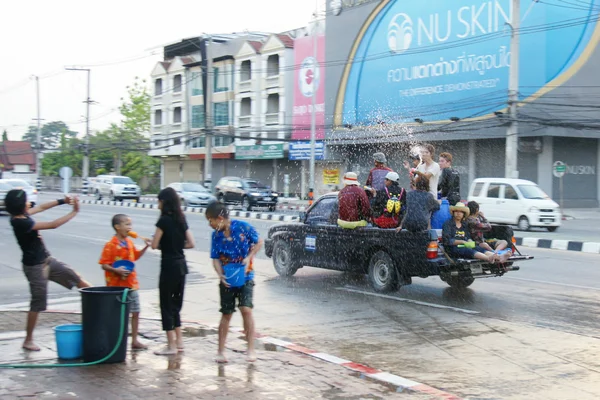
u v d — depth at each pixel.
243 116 52.47
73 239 20.66
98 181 49.19
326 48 44.28
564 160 35.75
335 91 43.69
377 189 11.59
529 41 33.41
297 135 47.00
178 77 60.78
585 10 33.53
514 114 25.97
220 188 38.91
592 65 33.94
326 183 45.34
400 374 6.57
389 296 10.91
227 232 6.76
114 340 6.63
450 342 7.87
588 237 21.52
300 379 6.20
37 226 7.01
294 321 9.11
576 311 9.62
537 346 7.66
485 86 34.72
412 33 38.53
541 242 18.88
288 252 12.98
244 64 52.19
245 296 6.79
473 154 37.25
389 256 10.97
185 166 61.75
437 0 37.03
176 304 7.11
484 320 9.05
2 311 9.55
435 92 37.38
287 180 45.47
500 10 33.88
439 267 10.15
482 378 6.44
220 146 54.94
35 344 7.42
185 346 7.43
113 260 7.17
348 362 6.86
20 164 89.62
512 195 24.78
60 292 11.62
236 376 6.26
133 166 72.75
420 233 10.30
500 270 10.60
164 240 6.96
